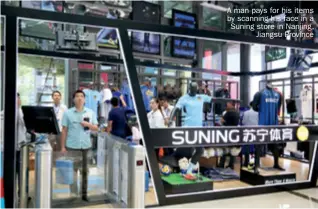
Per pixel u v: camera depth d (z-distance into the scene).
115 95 6.08
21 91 5.75
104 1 4.36
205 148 5.21
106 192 3.96
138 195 3.22
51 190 3.32
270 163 6.01
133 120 4.82
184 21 6.58
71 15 3.30
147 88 6.20
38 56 5.57
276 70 6.48
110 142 3.90
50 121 3.39
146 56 6.59
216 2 6.63
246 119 5.53
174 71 6.66
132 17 5.30
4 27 3.04
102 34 5.95
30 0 4.84
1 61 3.15
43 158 3.22
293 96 6.85
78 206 3.69
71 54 5.71
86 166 3.99
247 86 7.13
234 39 4.12
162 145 3.71
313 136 4.56
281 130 4.38
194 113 4.75
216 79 6.98
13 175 3.05
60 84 6.21
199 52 7.41
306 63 5.36
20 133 3.71
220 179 5.13
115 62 6.09
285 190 4.46
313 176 4.69
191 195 3.87
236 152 5.40
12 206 3.03
